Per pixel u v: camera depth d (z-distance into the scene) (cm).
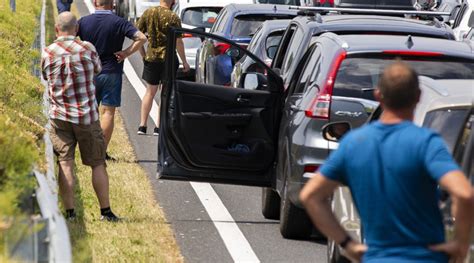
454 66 2419
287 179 2475
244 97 2655
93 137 2603
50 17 7806
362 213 1359
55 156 2814
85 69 2581
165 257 2372
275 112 2655
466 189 1281
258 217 2842
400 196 1332
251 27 4488
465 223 1290
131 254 2341
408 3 5319
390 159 1336
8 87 3072
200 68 4597
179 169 2689
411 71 1359
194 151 2666
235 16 4519
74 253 2009
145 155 3688
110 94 3334
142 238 2505
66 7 7300
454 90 1848
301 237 2583
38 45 5038
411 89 1352
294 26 3041
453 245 1316
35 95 3350
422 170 1327
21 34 4797
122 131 4125
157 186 3198
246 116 2652
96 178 2638
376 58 2436
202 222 2762
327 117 2398
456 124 1786
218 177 2688
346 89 2408
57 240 1555
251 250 2477
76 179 3080
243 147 2659
